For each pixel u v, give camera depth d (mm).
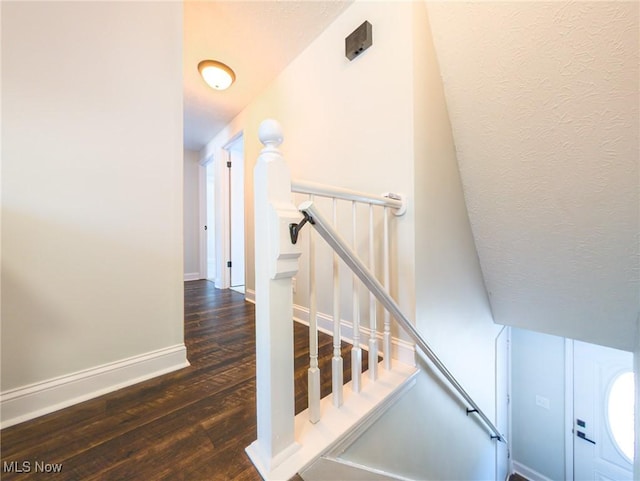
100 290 1135
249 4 1610
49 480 718
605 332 1920
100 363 1131
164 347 1315
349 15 1660
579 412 2871
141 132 1252
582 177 1418
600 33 1088
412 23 1357
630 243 1496
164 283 1325
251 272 2857
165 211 1335
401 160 1408
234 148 3617
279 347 781
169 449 826
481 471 2270
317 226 834
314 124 1945
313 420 945
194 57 2066
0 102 913
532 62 1265
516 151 1520
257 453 796
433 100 1502
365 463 1031
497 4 1239
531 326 2270
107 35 1145
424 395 1457
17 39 938
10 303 938
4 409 917
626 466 2605
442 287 1635
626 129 1206
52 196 1017
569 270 1792
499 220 1826
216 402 1062
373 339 1233
